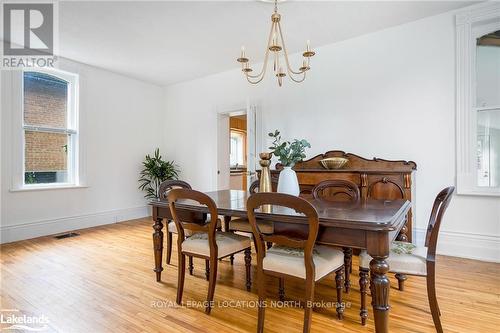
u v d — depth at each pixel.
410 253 1.85
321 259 1.78
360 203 2.27
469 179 3.07
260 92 4.65
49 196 4.25
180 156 5.82
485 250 3.01
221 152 5.32
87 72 4.72
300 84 4.23
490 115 3.07
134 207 5.46
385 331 1.49
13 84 3.89
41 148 4.28
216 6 2.94
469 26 3.04
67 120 4.57
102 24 3.32
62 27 3.39
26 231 3.98
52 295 2.26
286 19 3.24
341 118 3.88
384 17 3.24
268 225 2.43
